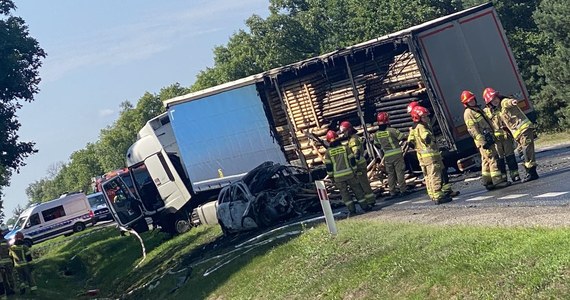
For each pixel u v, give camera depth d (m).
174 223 33.22
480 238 10.46
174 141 32.28
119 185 33.75
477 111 15.99
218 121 26.16
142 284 26.25
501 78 20.56
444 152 20.31
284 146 24.91
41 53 37.25
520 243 9.52
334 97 23.48
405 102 21.38
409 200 18.84
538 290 8.03
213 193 31.03
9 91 36.53
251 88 24.88
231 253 20.47
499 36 20.69
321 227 17.38
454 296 9.19
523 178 16.41
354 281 11.93
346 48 22.00
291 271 15.35
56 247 47.81
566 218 10.21
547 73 44.56
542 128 46.50
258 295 15.37
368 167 21.80
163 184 32.53
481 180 18.84
